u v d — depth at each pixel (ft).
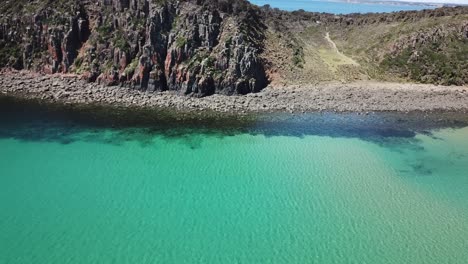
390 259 139.33
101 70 288.10
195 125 239.30
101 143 211.00
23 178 175.94
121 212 156.76
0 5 315.58
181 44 285.23
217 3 313.73
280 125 246.06
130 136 221.05
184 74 279.90
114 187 172.96
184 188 175.22
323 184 183.93
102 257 133.69
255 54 299.79
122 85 283.38
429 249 144.77
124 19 297.33
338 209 165.68
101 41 294.05
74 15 299.58
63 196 164.86
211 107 264.72
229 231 149.48
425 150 222.28
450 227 156.87
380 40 380.99
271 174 190.29
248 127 240.73
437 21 379.55
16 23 305.32
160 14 291.79
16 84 280.72
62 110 249.55
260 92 288.51
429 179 191.62
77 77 287.69
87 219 151.64
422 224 158.20
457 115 276.21
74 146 206.39
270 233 149.59
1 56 298.35
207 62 284.20
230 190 175.52
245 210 162.20
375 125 253.24
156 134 225.35
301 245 144.25
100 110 252.62
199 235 146.51
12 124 227.61
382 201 172.45
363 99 290.15
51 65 294.05
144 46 283.38
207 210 160.86
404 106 284.41
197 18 295.69
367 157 211.61
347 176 191.83
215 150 210.59
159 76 281.33
